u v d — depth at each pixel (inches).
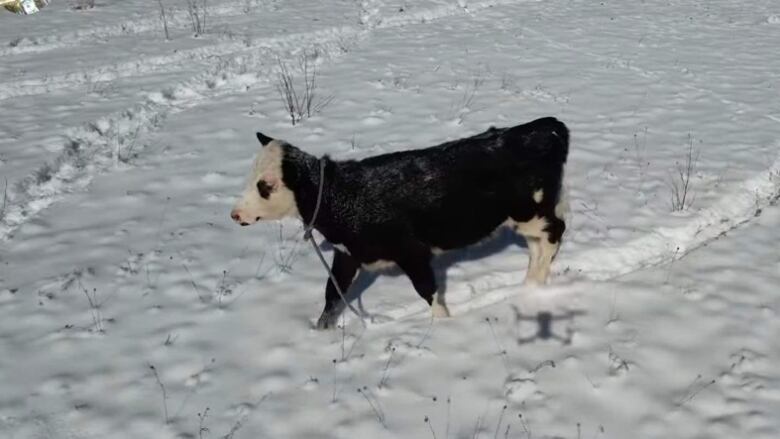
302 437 104.8
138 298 138.4
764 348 119.4
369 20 341.7
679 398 109.3
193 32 315.9
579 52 287.1
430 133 207.3
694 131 207.8
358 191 115.6
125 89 247.4
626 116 219.8
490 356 119.6
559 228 131.4
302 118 221.3
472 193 120.6
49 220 169.0
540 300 133.5
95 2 374.3
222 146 204.7
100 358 122.2
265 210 115.0
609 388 111.7
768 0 390.0
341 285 127.5
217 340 126.1
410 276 123.8
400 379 115.2
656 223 158.4
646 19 343.9
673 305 131.1
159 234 161.0
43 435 106.2
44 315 134.0
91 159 200.4
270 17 344.8
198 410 110.5
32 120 222.1
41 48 298.2
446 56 280.5
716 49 293.3
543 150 124.6
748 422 104.0
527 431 103.9
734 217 163.9
